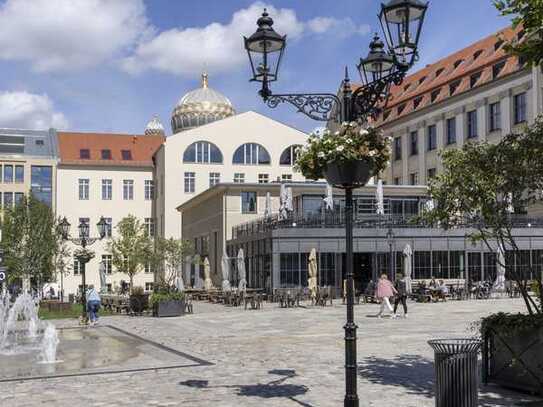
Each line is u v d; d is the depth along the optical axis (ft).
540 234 151.43
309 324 84.33
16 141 271.08
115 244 186.39
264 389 39.70
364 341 63.00
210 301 150.10
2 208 167.32
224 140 248.52
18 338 78.48
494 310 100.83
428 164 227.61
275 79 33.81
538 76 178.19
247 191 185.16
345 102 33.53
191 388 40.34
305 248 144.36
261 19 33.71
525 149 37.50
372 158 31.99
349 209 31.83
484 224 41.19
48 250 162.81
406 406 34.53
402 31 30.76
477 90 202.69
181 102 297.12
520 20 31.48
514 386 37.45
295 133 252.01
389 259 148.15
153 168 278.26
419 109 229.86
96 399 37.58
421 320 86.22
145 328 84.12
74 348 63.26
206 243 205.16
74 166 271.90
